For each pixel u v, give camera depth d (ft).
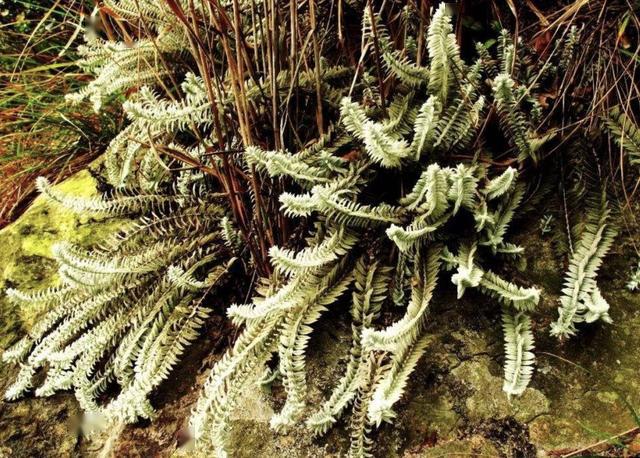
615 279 2.48
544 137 2.51
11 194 3.44
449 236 2.54
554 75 2.68
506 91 2.45
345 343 2.58
